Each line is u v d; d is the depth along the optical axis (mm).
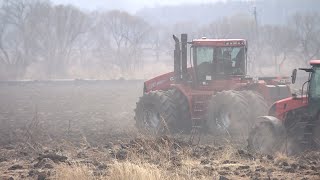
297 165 18062
